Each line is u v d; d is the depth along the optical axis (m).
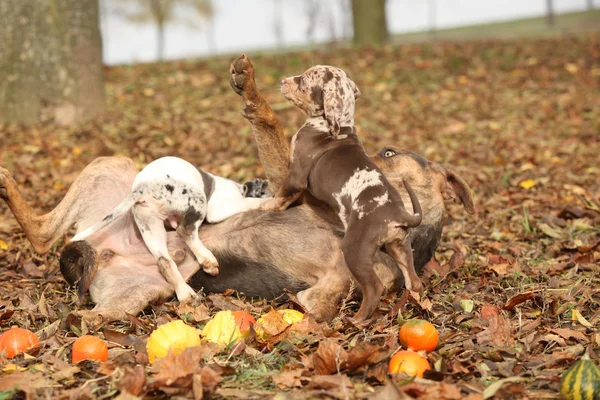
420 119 13.01
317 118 4.91
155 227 4.82
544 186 8.78
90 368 3.82
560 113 13.40
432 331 4.03
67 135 10.95
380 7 23.66
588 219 7.18
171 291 5.00
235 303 4.86
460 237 6.87
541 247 6.49
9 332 4.09
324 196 4.71
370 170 4.56
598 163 9.93
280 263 4.98
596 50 19.73
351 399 3.36
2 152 9.94
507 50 20.47
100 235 5.06
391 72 17.48
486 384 3.61
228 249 5.02
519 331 4.37
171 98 14.44
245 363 3.85
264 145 5.09
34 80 11.54
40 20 11.46
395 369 3.67
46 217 5.30
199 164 9.59
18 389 3.44
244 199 5.18
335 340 4.16
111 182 5.38
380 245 4.43
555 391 3.59
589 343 4.27
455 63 18.45
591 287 5.35
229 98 14.31
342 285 4.85
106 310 4.71
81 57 11.89
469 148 10.96
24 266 5.96
